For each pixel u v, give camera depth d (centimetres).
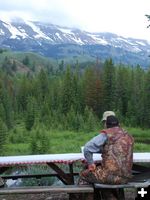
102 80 11094
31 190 659
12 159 729
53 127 9719
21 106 12562
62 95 11281
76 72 12506
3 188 675
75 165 952
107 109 10969
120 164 626
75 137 8469
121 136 638
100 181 633
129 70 11619
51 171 1050
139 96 10425
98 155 749
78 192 648
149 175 757
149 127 9875
